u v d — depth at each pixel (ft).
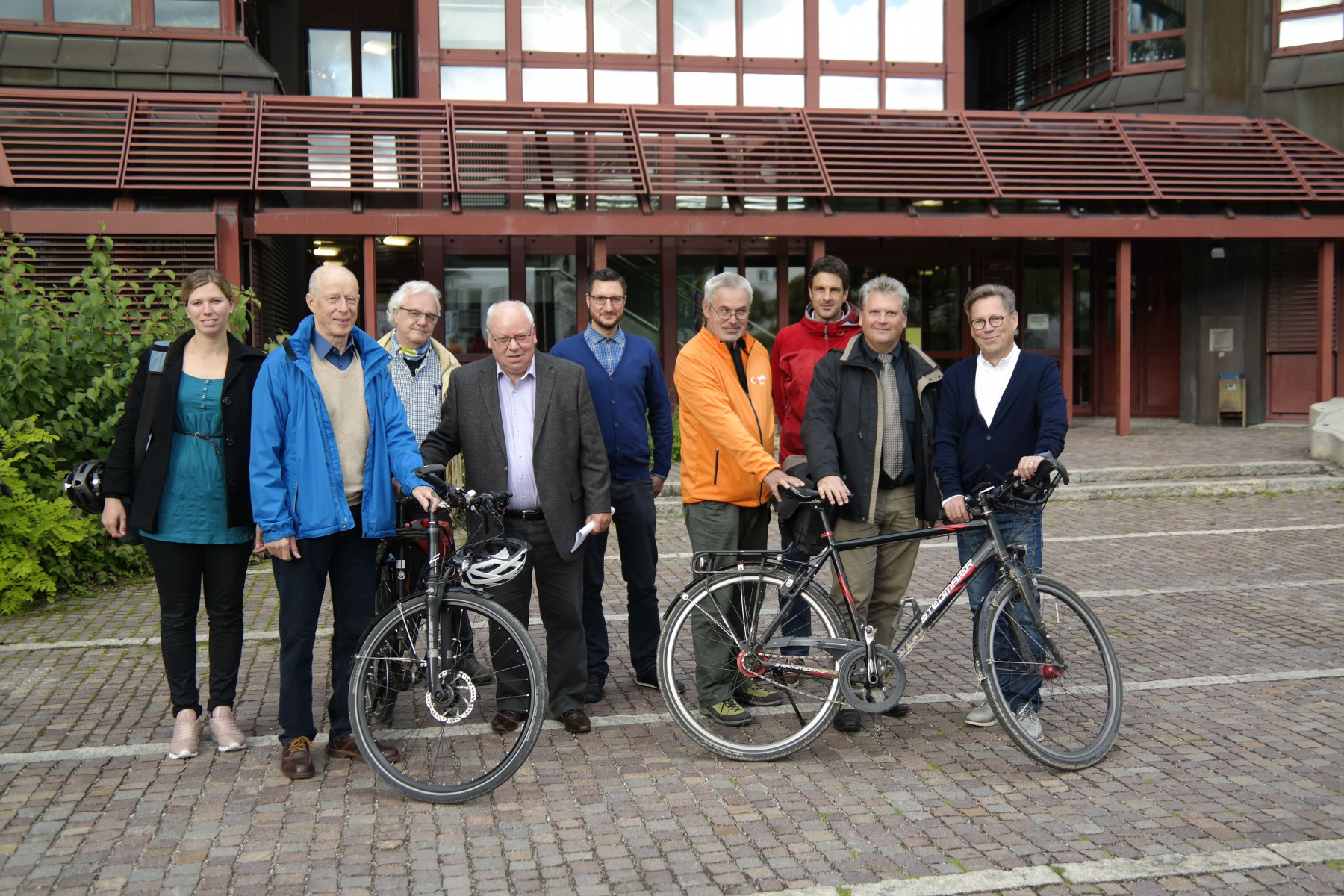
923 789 12.91
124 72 42.78
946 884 10.50
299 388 13.35
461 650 13.37
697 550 15.74
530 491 14.76
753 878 10.70
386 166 42.39
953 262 55.21
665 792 12.91
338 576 14.05
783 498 14.76
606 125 45.80
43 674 17.72
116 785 13.09
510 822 12.06
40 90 40.70
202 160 40.57
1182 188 48.14
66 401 25.13
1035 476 13.84
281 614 13.51
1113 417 57.21
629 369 16.79
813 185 45.47
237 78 43.86
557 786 13.09
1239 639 19.24
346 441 13.76
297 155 41.75
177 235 39.37
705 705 14.60
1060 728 14.46
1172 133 50.55
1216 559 26.30
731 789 12.98
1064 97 59.26
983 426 14.93
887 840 11.52
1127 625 20.33
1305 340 52.75
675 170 45.32
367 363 13.96
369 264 41.83
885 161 47.06
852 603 14.47
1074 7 58.70
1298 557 26.35
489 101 45.65
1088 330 57.16
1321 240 48.73
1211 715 15.30
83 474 13.92
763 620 14.35
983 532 14.74
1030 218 46.42
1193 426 53.21
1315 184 49.24
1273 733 14.53
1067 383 51.60
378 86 56.34
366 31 56.08
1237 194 48.14
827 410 15.06
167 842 11.54
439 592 13.08
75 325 25.71
